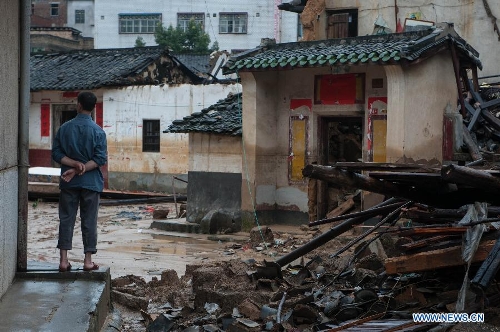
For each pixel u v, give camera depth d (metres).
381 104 16.25
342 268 9.86
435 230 7.57
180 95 26.66
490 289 7.12
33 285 7.75
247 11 43.53
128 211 22.59
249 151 17.27
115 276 11.46
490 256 6.64
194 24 41.69
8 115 7.55
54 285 7.78
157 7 45.16
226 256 13.80
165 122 26.97
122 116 27.92
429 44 15.40
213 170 17.84
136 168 27.59
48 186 25.23
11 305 6.88
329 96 17.08
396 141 15.24
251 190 17.20
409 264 7.53
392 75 15.22
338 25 21.92
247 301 8.07
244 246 15.08
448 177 6.36
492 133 17.00
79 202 8.18
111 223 19.39
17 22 8.12
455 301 7.40
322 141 17.33
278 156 17.78
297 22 43.12
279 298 8.42
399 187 7.59
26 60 8.20
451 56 16.41
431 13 21.02
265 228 15.43
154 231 17.67
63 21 50.28
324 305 7.93
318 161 17.27
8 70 7.56
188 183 18.20
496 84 19.48
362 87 16.56
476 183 6.40
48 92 29.83
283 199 17.70
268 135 17.58
